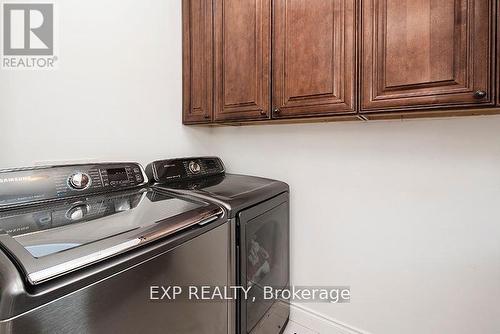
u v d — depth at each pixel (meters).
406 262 1.41
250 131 1.91
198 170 1.69
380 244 1.48
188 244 0.91
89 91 1.38
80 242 0.68
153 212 0.96
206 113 1.67
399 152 1.39
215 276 1.04
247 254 1.23
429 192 1.33
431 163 1.31
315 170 1.66
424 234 1.35
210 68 1.63
